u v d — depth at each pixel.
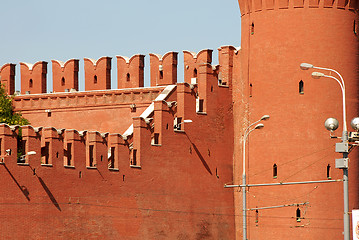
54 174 100.44
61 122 127.50
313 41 117.50
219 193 120.62
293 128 117.50
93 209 104.38
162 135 113.38
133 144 110.94
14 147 96.62
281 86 118.12
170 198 114.00
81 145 103.81
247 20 121.44
